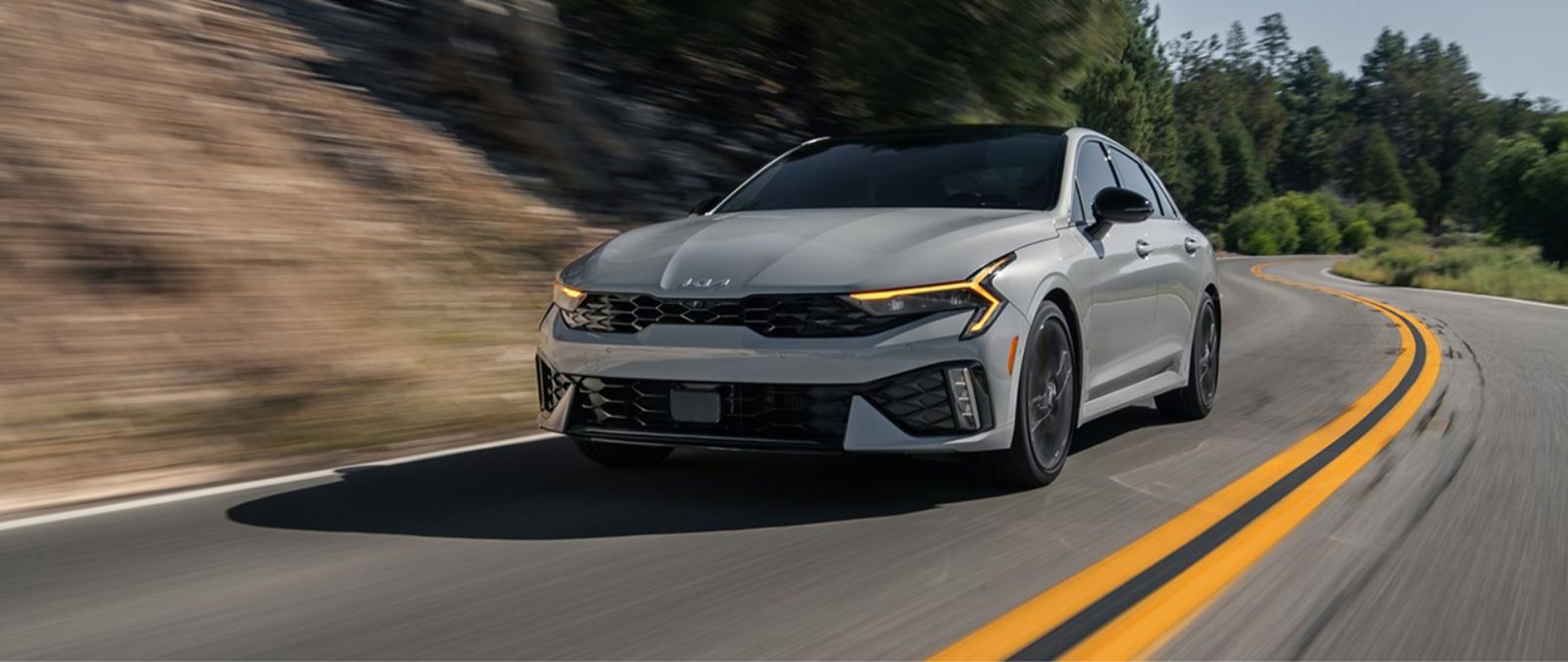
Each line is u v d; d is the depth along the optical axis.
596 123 11.99
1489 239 75.50
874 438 3.92
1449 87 175.00
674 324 4.12
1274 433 6.11
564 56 13.01
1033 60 13.04
